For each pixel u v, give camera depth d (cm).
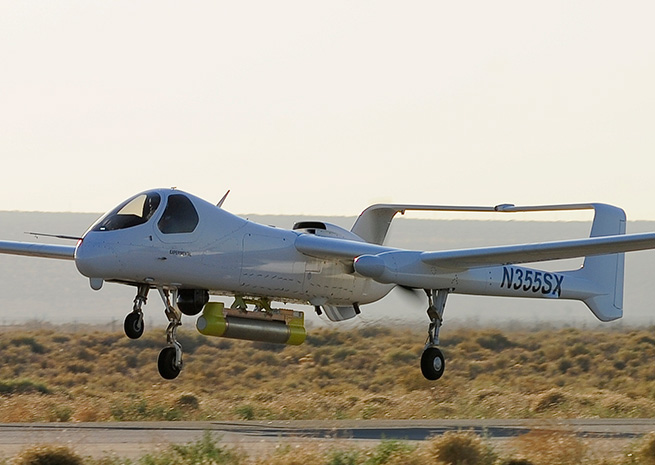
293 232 8356
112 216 7288
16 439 5741
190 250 7412
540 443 5384
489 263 8231
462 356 19700
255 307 8488
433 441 5178
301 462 4859
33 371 15888
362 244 8350
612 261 10269
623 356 19200
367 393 13238
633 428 7031
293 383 14525
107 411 8725
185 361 17488
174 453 5022
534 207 9350
